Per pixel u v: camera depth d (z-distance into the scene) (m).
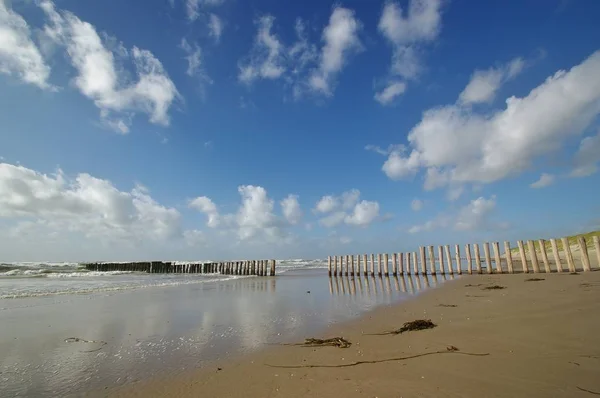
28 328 8.47
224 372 5.15
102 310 11.20
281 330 7.90
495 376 4.26
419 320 7.50
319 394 4.11
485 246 20.89
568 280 13.62
